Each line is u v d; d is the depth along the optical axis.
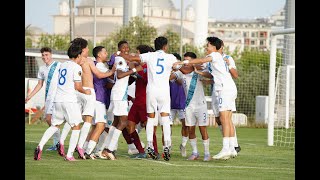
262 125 68.25
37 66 69.75
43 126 55.22
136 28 78.62
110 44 78.62
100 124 28.44
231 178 22.94
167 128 28.34
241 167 26.69
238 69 78.94
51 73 31.80
